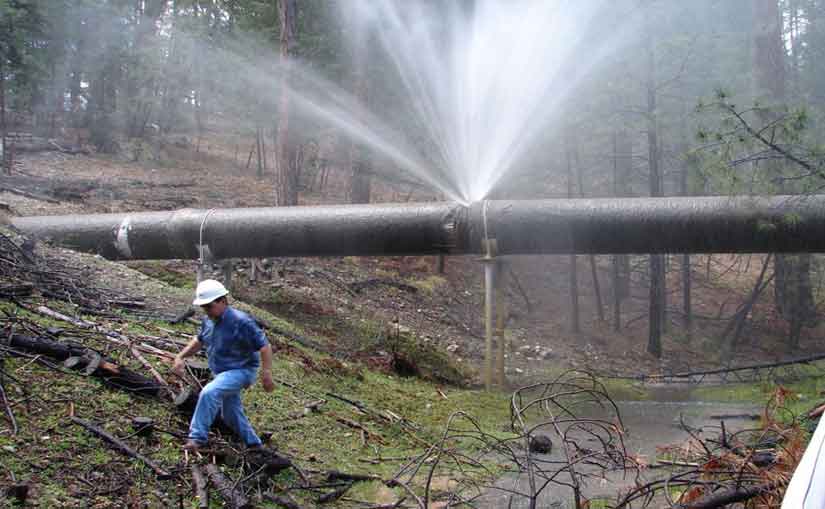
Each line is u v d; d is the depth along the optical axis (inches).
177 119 1254.9
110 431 242.1
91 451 227.9
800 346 734.5
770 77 732.7
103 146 987.9
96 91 1052.5
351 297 621.9
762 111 329.4
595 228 444.8
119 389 271.3
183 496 217.9
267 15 794.8
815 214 405.7
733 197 360.5
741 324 732.7
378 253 483.2
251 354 251.1
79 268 438.3
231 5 856.3
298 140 818.8
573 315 722.8
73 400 252.7
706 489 220.5
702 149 334.3
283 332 454.0
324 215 478.9
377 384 426.3
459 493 264.7
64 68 1002.1
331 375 403.5
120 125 1098.1
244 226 488.7
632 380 577.3
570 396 491.8
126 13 1036.5
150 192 776.9
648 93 657.6
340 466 282.2
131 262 539.8
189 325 386.6
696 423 404.8
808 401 407.5
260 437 281.7
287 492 245.8
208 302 245.3
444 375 506.0
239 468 245.1
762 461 228.2
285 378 363.3
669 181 936.3
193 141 1186.0
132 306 393.1
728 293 906.7
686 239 434.9
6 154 791.7
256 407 315.3
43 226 507.8
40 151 895.7
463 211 463.5
